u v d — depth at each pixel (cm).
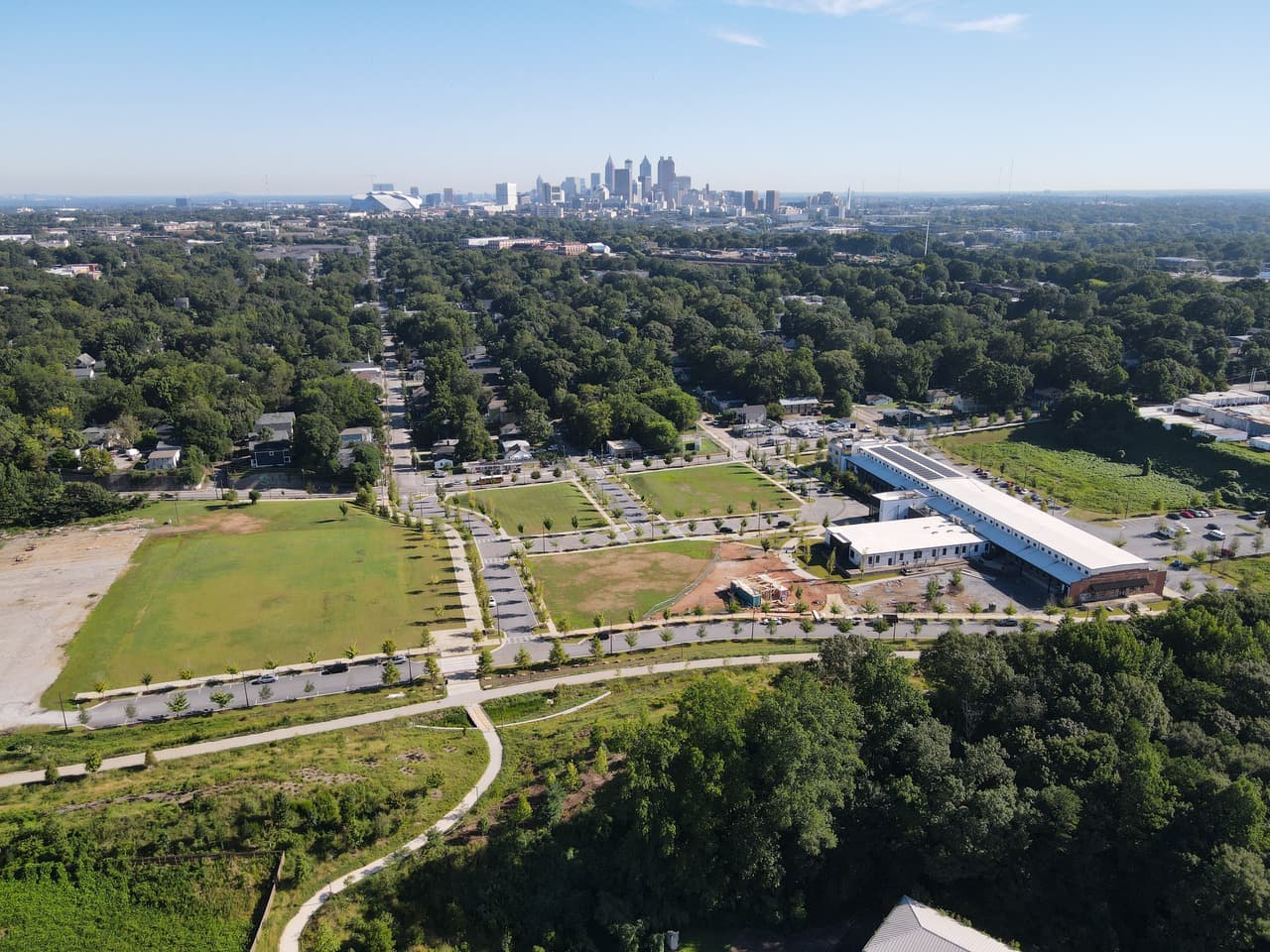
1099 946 6450
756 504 16450
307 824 7188
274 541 14688
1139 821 6650
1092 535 14925
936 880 7031
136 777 7944
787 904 6962
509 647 11256
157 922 6438
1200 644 8794
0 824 7012
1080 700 7881
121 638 11244
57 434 18425
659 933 6700
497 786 7938
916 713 7788
